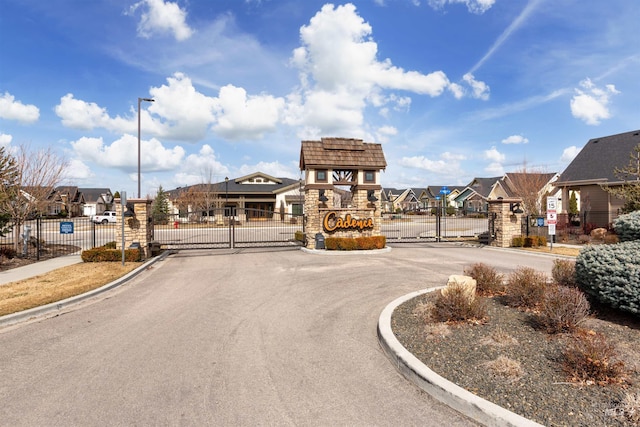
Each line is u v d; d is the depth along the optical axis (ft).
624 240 21.66
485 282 23.77
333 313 21.83
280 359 15.21
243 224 122.52
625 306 17.02
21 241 52.54
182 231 97.45
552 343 15.02
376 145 57.41
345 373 13.91
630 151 71.87
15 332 18.84
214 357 15.47
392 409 11.39
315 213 53.26
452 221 137.08
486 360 13.75
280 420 10.80
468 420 10.78
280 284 30.32
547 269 37.22
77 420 10.89
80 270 35.88
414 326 17.89
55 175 52.11
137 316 21.58
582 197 78.43
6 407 11.62
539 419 10.05
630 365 12.96
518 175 112.47
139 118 73.56
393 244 63.21
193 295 26.86
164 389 12.71
